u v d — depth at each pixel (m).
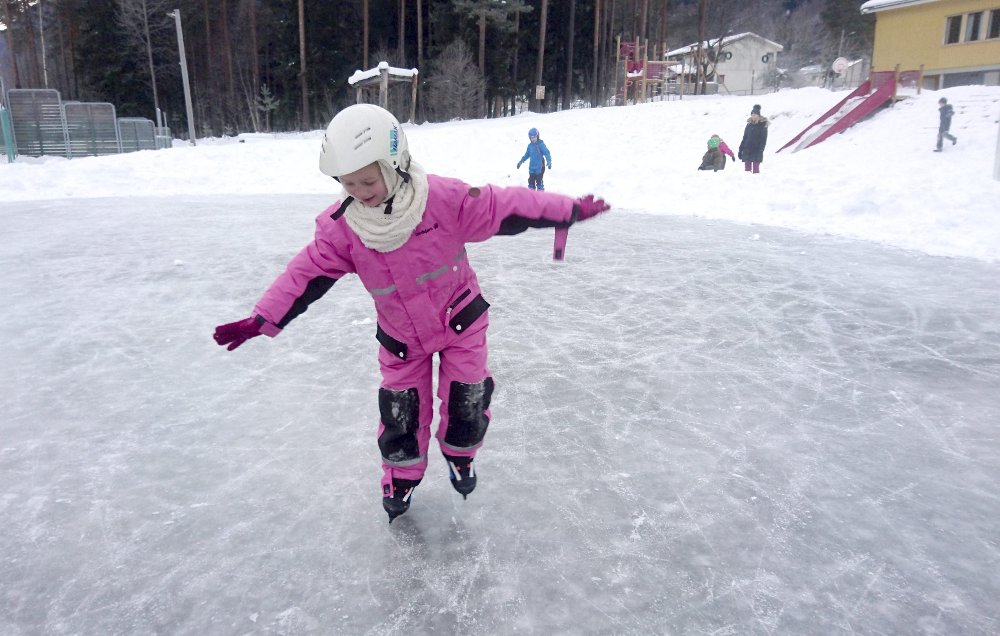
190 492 2.89
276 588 2.28
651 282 6.39
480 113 39.91
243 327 2.25
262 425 3.52
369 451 3.24
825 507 2.73
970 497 2.80
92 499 2.85
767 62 64.88
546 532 2.58
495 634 2.06
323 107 49.31
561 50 50.16
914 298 5.72
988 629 2.06
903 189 9.64
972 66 30.75
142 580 2.33
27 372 4.29
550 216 2.29
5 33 51.06
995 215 8.38
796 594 2.22
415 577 2.33
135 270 7.10
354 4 48.09
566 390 3.92
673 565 2.38
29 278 6.78
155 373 4.26
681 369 4.23
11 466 3.13
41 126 24.66
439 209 2.20
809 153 15.21
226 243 8.63
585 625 2.09
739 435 3.36
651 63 37.44
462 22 42.62
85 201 13.52
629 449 3.23
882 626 2.08
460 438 2.53
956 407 3.66
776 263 7.11
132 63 50.38
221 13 51.66
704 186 12.12
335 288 6.32
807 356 4.44
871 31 59.03
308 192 15.78
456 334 2.40
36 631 2.09
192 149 19.23
